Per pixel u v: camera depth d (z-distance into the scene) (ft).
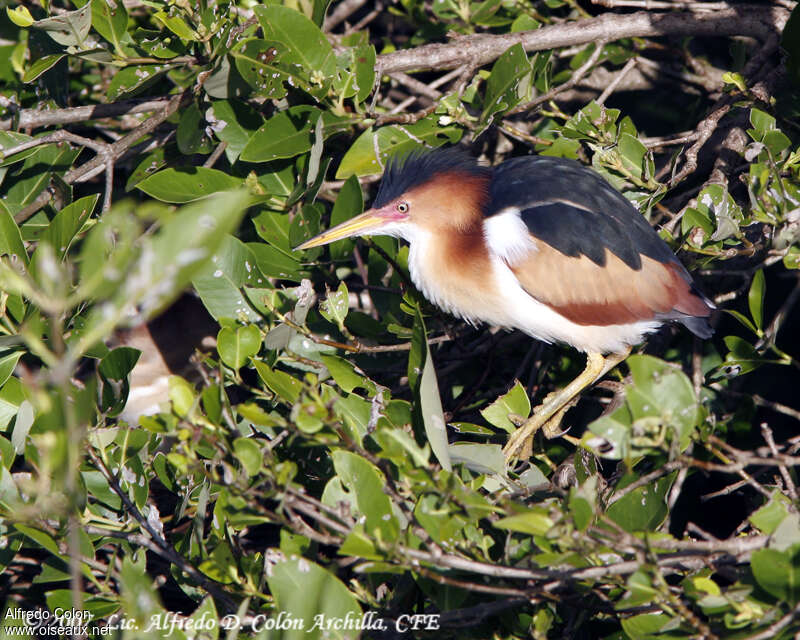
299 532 17.53
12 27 29.58
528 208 27.45
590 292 27.12
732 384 30.27
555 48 30.91
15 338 22.54
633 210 27.07
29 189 27.89
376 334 27.30
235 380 23.11
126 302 10.30
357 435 18.94
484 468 21.35
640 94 37.91
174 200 26.35
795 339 33.55
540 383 30.78
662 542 16.84
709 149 31.60
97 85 33.19
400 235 28.37
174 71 26.03
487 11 32.35
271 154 26.45
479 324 30.58
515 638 19.47
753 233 28.09
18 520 19.24
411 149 28.32
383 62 29.73
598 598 19.24
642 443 17.22
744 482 23.11
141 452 22.82
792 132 28.73
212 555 19.69
